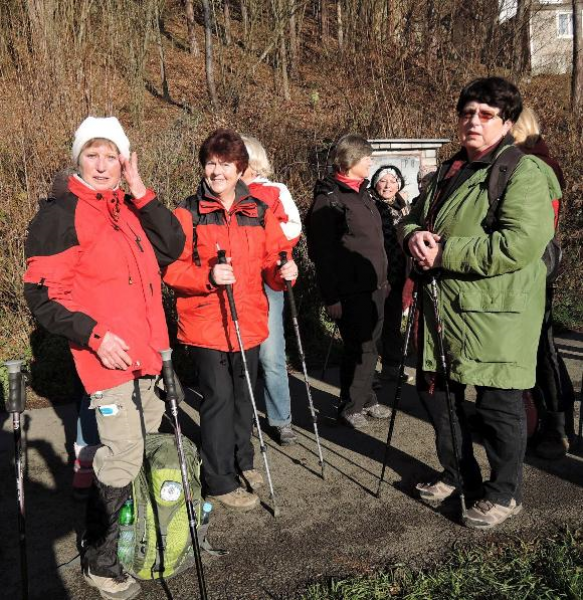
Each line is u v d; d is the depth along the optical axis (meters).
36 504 3.31
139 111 9.56
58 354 5.27
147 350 2.46
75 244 2.33
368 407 4.37
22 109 6.88
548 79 16.25
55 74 7.77
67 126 7.14
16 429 2.28
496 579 2.56
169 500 2.53
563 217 8.30
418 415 4.39
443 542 2.86
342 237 4.00
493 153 2.77
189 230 3.08
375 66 9.77
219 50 12.01
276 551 2.83
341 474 3.54
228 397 3.18
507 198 2.64
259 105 10.66
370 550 2.82
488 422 2.90
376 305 4.10
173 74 14.31
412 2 10.12
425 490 3.20
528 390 3.69
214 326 3.12
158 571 2.57
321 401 4.71
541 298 2.80
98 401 2.41
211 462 3.19
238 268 3.11
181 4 15.84
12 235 5.79
